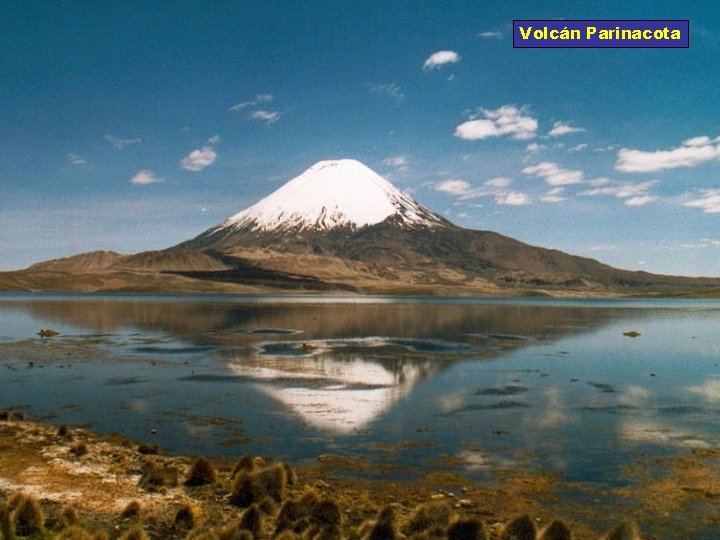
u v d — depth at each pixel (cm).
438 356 6362
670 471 2539
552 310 18475
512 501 2202
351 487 2330
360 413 3622
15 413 3488
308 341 7912
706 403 3941
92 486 2159
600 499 2230
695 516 2077
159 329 9706
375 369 5375
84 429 3200
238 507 2041
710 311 18612
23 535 1650
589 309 19600
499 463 2648
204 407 3772
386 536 1700
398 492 2281
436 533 1725
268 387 4462
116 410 3684
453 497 2228
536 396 4172
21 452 2559
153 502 2028
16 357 6081
